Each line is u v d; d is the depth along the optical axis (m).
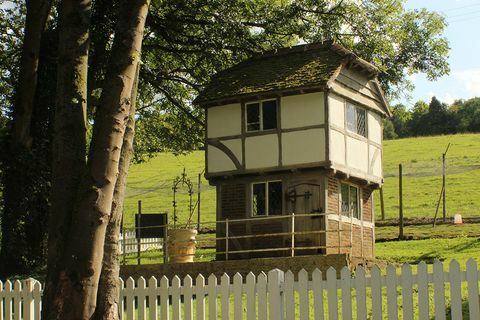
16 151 24.55
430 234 33.25
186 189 57.41
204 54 30.20
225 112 25.56
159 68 33.12
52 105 25.62
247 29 29.81
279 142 24.34
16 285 12.59
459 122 110.00
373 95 27.48
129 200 56.16
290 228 23.91
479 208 43.56
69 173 10.94
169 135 35.88
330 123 23.75
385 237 33.41
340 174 24.22
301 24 30.72
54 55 25.64
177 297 11.00
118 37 10.97
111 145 10.63
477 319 8.91
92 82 27.36
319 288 9.94
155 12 29.64
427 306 9.23
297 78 24.28
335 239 23.91
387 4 30.95
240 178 25.08
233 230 24.92
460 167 56.97
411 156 64.44
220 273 20.97
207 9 29.47
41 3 24.44
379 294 9.55
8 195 24.62
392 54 31.88
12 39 30.86
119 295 11.26
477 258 23.39
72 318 10.24
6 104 30.69
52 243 10.70
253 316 10.34
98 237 10.46
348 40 30.80
